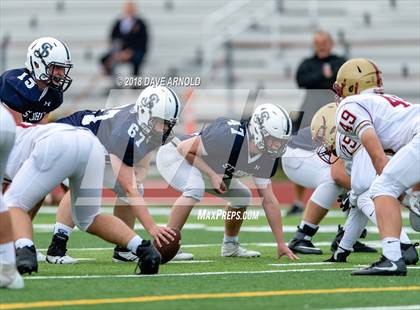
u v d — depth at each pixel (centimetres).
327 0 4878
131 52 4128
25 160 1479
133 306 1175
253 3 4844
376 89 1574
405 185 1466
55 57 1666
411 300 1246
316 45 2962
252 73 4572
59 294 1255
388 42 4744
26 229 1445
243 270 1595
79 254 1888
